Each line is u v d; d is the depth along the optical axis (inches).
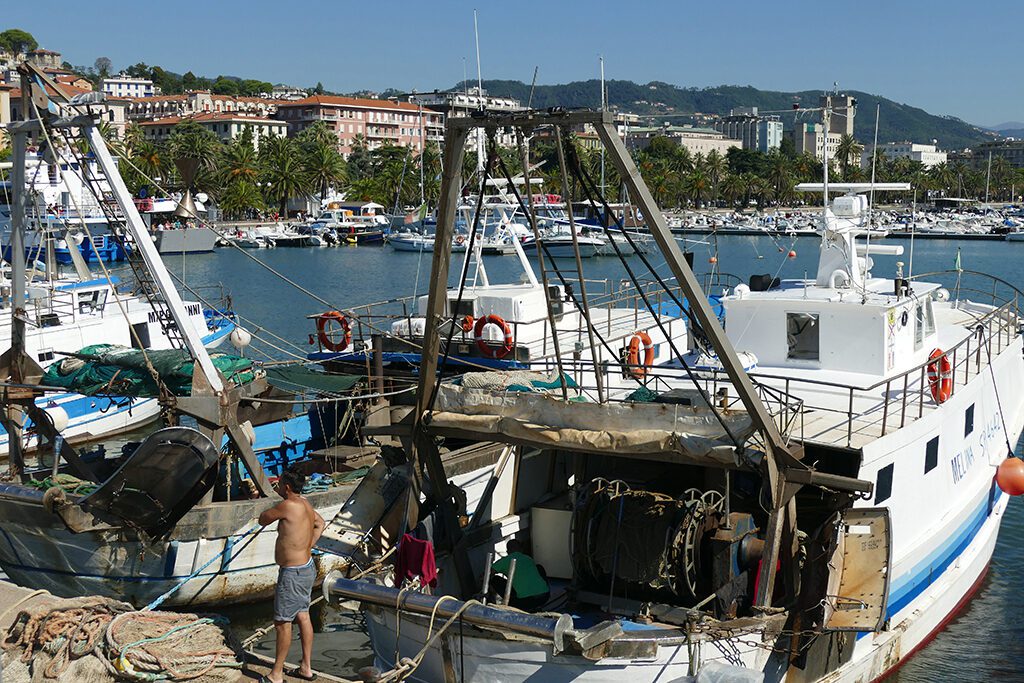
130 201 657.6
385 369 893.2
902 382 635.5
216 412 640.4
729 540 453.7
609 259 3331.7
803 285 749.9
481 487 676.1
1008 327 804.6
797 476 427.2
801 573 468.8
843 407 585.3
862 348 639.8
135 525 600.7
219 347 1402.6
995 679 560.4
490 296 890.7
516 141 483.2
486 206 985.5
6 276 1337.4
